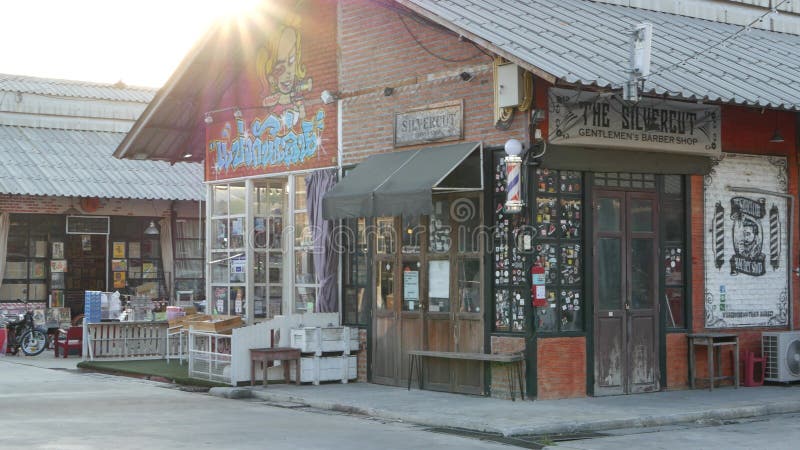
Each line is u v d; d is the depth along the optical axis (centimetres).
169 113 2158
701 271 1656
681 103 1577
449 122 1603
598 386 1531
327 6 1858
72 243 3148
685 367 1631
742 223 1709
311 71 1894
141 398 1591
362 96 1778
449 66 1608
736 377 1642
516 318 1500
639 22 1756
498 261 1530
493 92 1525
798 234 1777
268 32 1995
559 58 1399
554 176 1505
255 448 1112
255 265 2061
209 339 1794
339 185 1670
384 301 1736
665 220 1625
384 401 1491
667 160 1598
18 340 2500
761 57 1778
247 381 1703
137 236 3259
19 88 3447
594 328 1530
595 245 1535
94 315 2234
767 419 1408
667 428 1316
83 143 3422
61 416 1367
